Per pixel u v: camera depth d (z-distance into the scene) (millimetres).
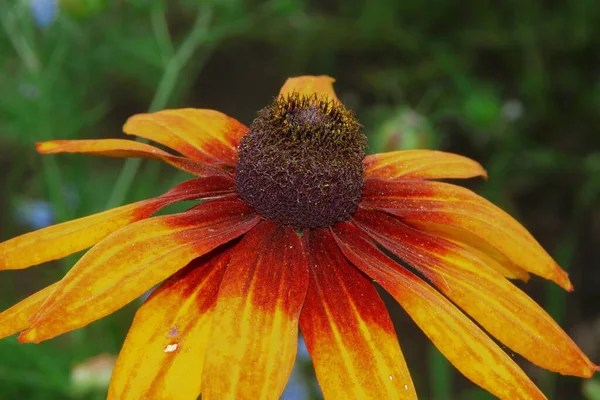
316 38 472
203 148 194
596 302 370
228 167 192
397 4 454
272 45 498
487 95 352
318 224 176
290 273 164
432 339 156
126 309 301
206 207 174
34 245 166
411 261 171
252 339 150
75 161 348
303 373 281
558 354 165
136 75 420
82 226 168
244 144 178
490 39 426
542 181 408
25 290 368
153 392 151
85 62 379
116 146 183
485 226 182
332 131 176
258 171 175
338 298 164
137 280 155
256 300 157
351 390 152
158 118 197
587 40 417
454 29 447
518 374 155
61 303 151
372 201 186
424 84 427
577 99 412
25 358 289
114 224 170
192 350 155
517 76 427
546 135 419
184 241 162
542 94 409
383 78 429
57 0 296
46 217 312
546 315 169
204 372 146
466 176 201
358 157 179
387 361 156
